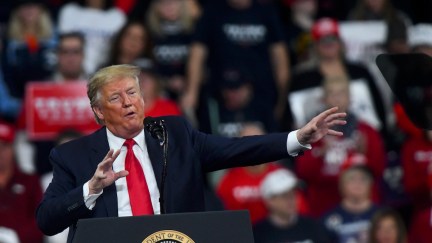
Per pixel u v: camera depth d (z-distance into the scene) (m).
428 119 11.22
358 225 21.78
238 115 23.59
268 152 10.87
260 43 24.64
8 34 24.36
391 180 23.73
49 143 22.48
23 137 22.78
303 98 23.45
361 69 24.11
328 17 26.86
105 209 10.58
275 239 21.08
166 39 24.69
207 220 9.55
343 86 23.19
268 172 22.36
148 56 23.56
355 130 22.89
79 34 23.44
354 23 25.78
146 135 10.91
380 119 24.12
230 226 9.57
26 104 22.52
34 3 24.22
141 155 10.85
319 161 22.64
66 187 10.83
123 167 10.79
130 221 9.50
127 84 10.71
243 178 22.25
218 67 24.42
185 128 11.09
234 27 24.53
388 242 21.39
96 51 24.95
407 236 23.19
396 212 21.55
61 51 23.20
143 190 10.68
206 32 24.53
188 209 10.66
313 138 10.74
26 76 24.16
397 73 11.23
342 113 10.66
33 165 22.53
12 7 25.53
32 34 24.33
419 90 11.22
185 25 24.91
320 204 22.70
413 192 23.44
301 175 22.86
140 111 10.76
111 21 25.34
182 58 24.66
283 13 26.81
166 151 10.59
